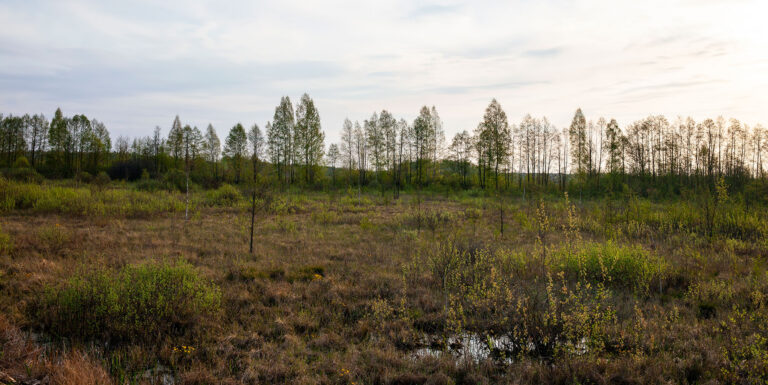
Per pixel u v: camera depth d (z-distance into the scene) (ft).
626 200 64.90
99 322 17.06
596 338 16.52
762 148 121.70
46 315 17.90
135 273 21.95
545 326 16.71
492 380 14.29
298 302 21.76
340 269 28.89
